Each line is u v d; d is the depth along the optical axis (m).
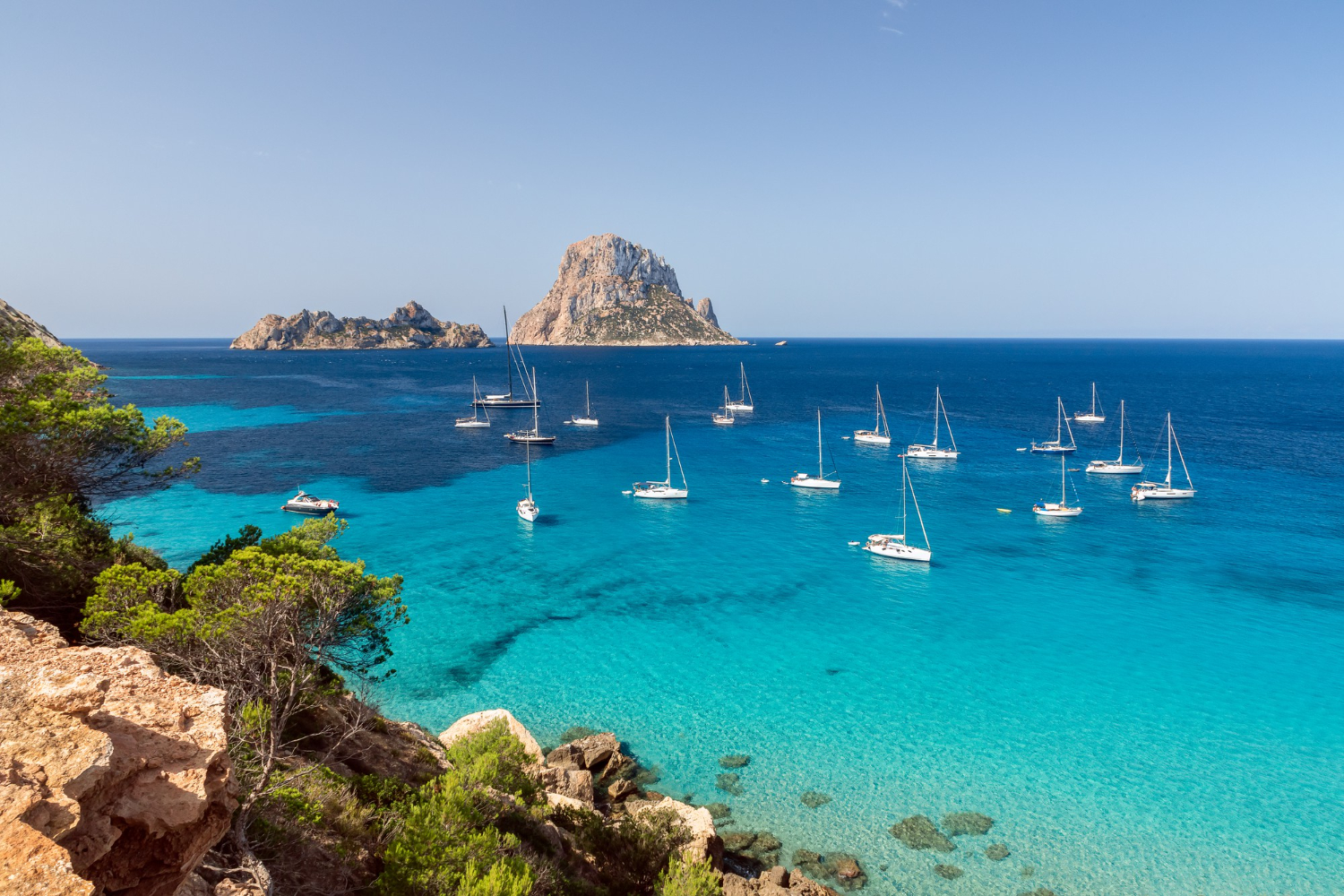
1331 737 31.34
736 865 23.83
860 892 22.84
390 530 63.38
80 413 21.41
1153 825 25.95
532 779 22.36
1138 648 40.44
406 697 34.69
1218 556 57.09
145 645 14.07
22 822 6.12
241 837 11.58
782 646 40.97
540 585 50.72
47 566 19.56
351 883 13.77
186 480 79.38
